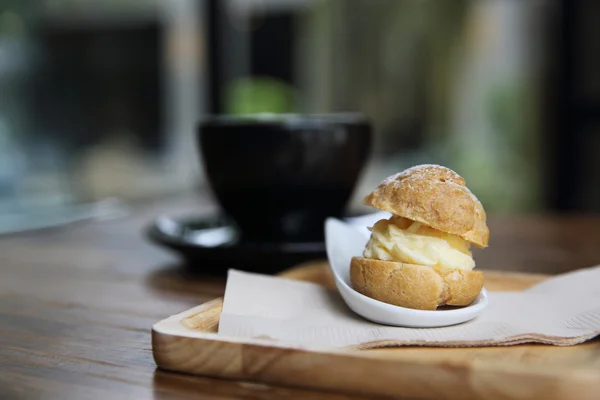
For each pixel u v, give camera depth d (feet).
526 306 1.05
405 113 3.34
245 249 1.27
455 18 3.26
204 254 1.30
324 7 3.34
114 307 1.14
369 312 0.99
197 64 3.38
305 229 1.42
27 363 0.91
